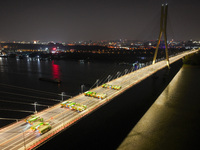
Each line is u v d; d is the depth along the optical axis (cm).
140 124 3412
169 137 3033
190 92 5381
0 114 4341
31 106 4862
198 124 3466
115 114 3709
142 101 4575
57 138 2677
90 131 2991
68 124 2292
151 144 2836
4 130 2183
